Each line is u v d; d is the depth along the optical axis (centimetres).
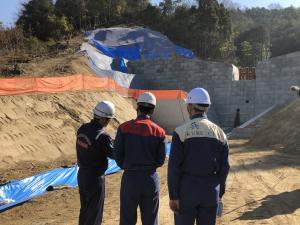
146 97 582
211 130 481
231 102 4169
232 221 867
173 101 3534
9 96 2000
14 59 3766
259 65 4038
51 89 2417
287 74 3916
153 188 565
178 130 482
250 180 1354
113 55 4731
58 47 4625
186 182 472
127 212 566
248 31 7869
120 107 2900
